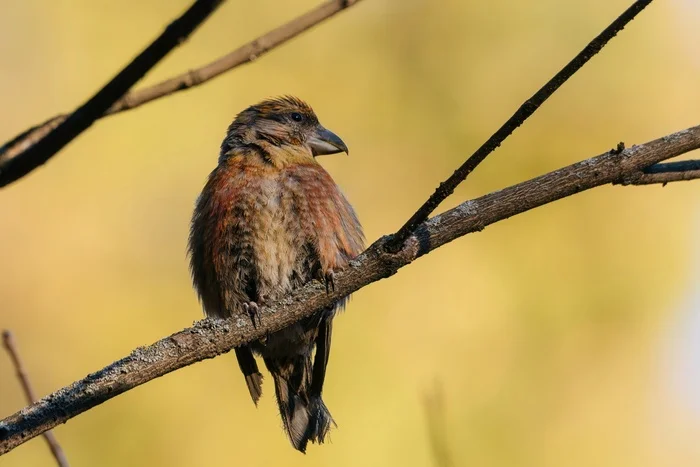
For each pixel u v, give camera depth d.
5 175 4.89
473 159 5.29
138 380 5.62
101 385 5.48
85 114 4.78
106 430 10.96
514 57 13.27
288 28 5.64
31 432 5.29
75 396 5.39
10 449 5.26
